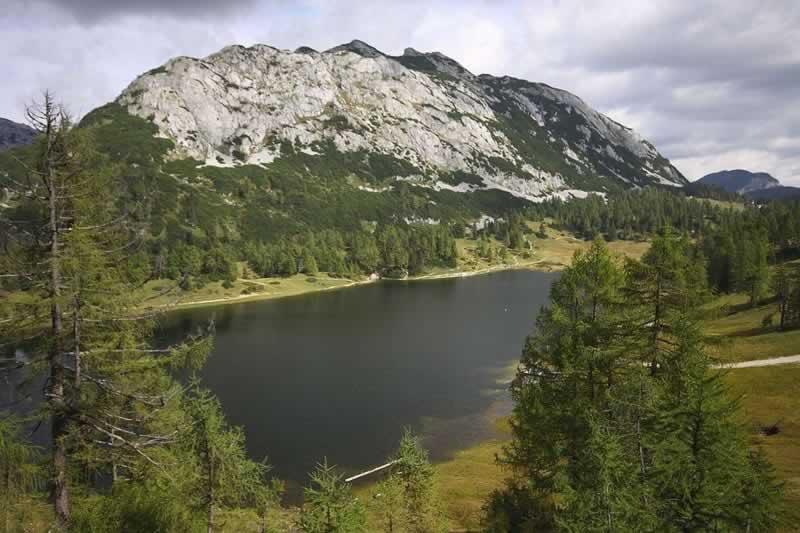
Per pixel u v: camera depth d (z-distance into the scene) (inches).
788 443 1630.2
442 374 2923.2
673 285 880.9
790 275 3189.0
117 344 742.5
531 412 949.2
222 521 1026.7
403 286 7170.3
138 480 773.9
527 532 838.5
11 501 594.9
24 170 621.0
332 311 5182.1
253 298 6067.9
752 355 2628.0
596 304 1000.2
